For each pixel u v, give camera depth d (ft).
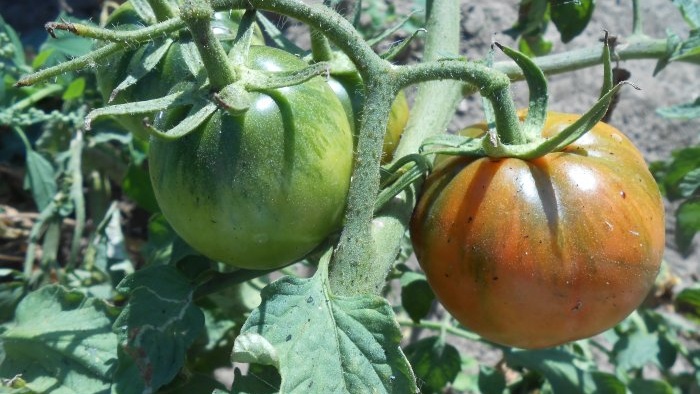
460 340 1.63
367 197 0.82
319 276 0.82
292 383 0.76
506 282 0.83
